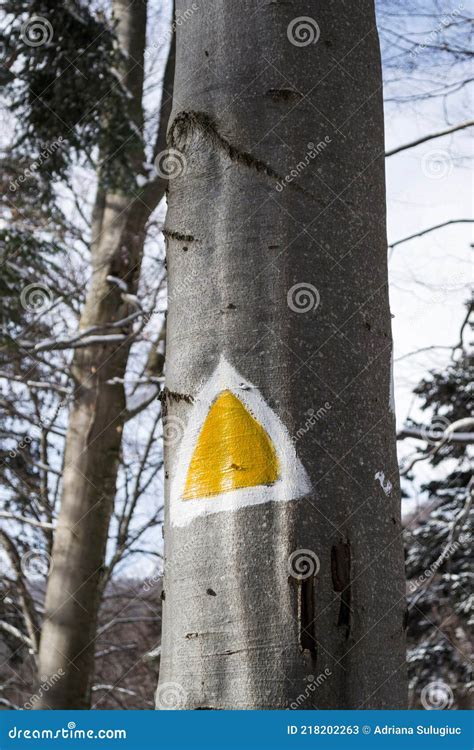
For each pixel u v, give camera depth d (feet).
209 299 5.64
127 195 34.14
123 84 31.22
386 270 6.03
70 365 39.91
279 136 5.82
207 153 5.95
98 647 52.60
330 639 4.99
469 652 47.24
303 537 5.09
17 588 44.47
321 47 6.09
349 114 6.05
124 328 36.35
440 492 44.19
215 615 5.12
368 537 5.25
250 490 5.22
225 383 5.45
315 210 5.70
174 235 5.95
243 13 6.15
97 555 35.81
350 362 5.49
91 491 35.99
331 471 5.24
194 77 6.19
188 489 5.42
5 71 28.40
